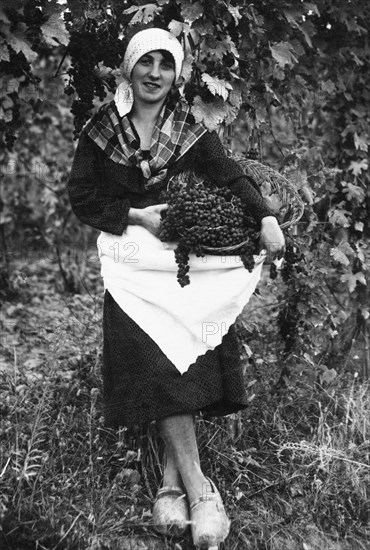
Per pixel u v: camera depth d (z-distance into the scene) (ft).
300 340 11.25
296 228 10.95
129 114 8.69
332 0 11.30
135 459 9.24
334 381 11.37
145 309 8.53
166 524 8.40
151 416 8.39
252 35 10.21
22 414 9.86
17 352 12.85
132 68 8.43
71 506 8.52
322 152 12.23
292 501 9.37
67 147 17.71
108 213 8.63
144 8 9.34
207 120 9.14
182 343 8.48
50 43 9.16
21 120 10.49
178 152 8.70
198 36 9.36
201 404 8.48
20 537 8.00
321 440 10.06
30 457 8.72
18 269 17.20
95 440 9.25
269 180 9.53
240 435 9.93
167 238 8.41
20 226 17.76
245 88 9.76
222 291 8.55
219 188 8.64
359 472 9.68
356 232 11.98
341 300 12.69
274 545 8.79
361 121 11.95
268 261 8.55
